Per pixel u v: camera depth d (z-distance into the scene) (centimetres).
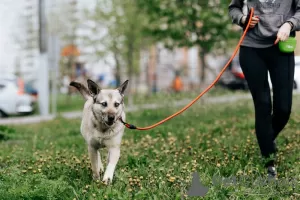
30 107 2306
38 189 536
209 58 3247
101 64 3167
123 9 2755
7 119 2152
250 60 635
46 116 2242
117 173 630
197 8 1816
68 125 1581
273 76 634
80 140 1071
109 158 623
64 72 3244
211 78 3459
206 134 989
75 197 541
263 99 636
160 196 533
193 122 1334
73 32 3092
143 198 528
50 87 3250
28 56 3981
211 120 1357
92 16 2855
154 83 3903
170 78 4112
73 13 3067
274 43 616
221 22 1822
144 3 1856
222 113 1551
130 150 835
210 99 2030
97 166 640
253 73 633
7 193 536
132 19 2728
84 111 664
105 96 610
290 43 614
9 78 2297
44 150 935
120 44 2875
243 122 1189
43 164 722
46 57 2309
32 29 3934
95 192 548
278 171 657
